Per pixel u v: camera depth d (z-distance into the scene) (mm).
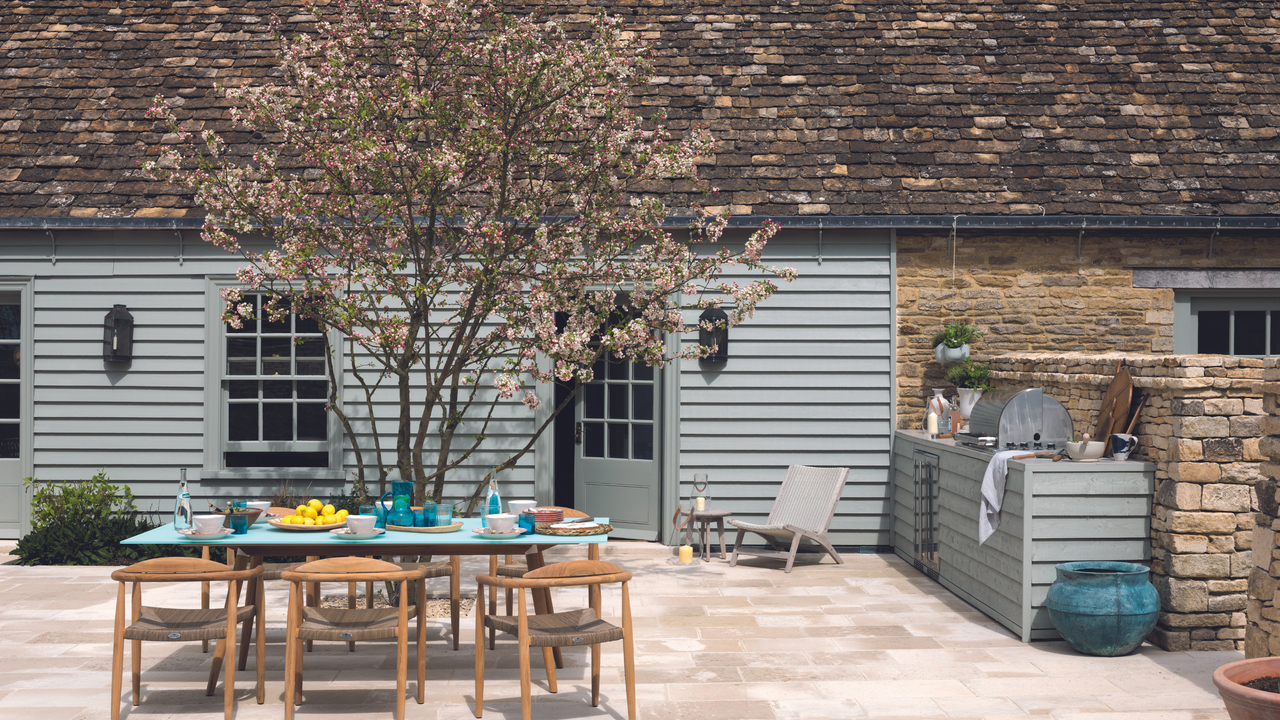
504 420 9250
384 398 9211
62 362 9156
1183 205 8961
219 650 5125
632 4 10609
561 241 6660
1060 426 6535
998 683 5332
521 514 5500
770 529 8352
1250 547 5848
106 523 8633
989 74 10039
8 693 5160
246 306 6410
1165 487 5941
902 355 9219
